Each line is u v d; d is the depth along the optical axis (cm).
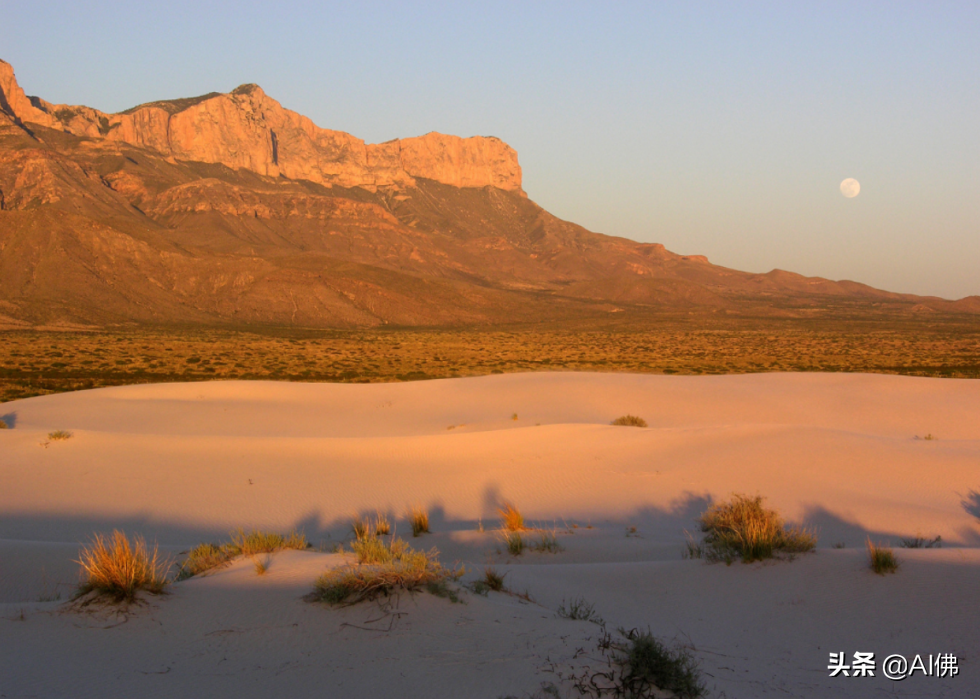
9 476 1788
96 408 3522
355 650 575
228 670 544
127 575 675
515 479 1802
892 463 1739
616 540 1228
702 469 1753
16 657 550
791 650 671
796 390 4031
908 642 671
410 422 3356
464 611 655
